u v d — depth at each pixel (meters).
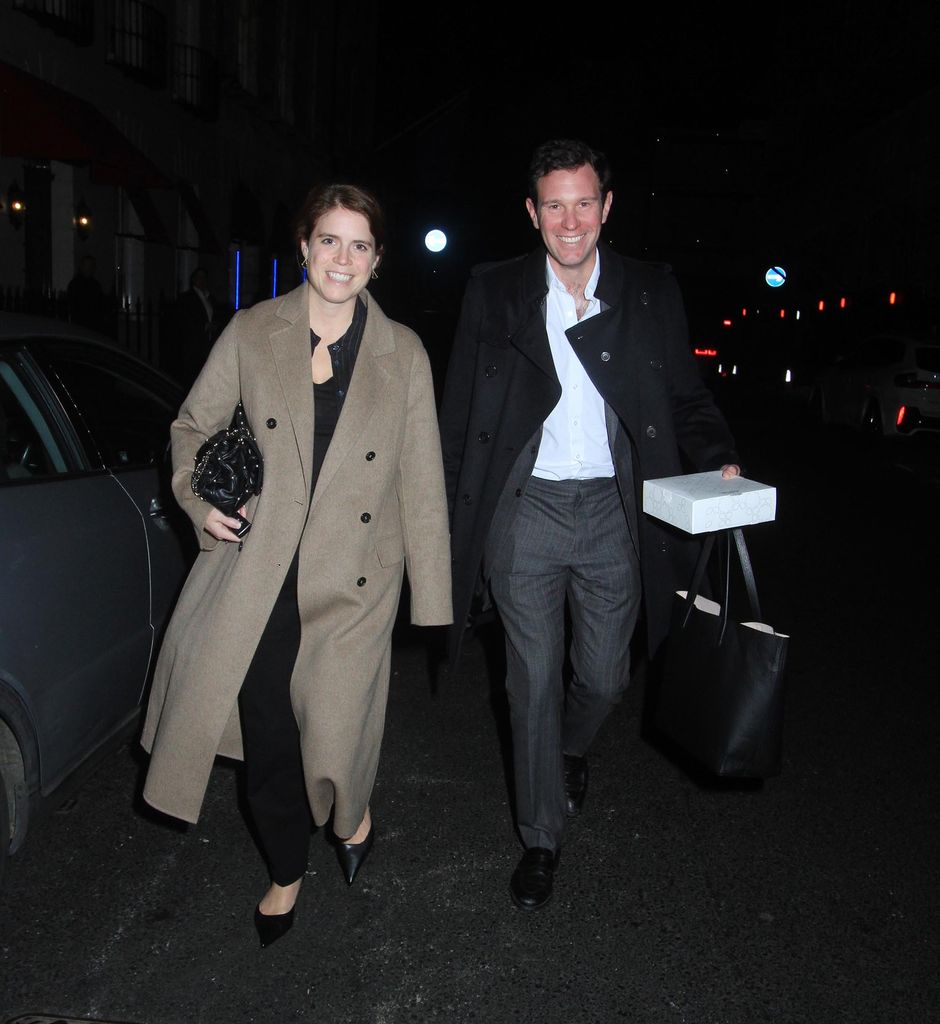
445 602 2.80
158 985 2.65
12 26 11.77
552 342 3.03
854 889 3.23
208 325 14.23
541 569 3.06
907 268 25.30
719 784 3.97
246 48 20.98
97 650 3.15
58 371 3.38
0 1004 2.55
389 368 2.65
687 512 2.76
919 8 23.53
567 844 3.46
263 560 2.58
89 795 3.67
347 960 2.79
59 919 2.92
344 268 2.53
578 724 3.40
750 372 32.72
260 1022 2.53
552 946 2.88
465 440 3.11
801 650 5.64
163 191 16.41
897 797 3.89
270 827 2.78
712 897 3.16
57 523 3.01
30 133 11.27
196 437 2.71
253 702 2.71
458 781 3.92
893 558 7.98
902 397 15.56
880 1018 2.63
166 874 3.18
